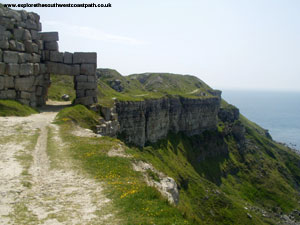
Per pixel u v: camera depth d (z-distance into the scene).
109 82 117.31
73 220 11.90
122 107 68.69
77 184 16.38
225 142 129.50
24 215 12.06
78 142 25.72
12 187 14.99
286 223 81.31
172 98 105.62
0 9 38.41
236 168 119.06
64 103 50.78
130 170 19.81
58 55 43.75
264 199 100.94
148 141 86.69
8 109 35.09
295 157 157.12
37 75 42.41
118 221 11.92
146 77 180.62
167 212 13.19
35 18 42.81
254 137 158.50
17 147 22.52
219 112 160.50
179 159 93.69
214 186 78.81
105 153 22.97
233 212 68.31
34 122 32.47
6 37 37.88
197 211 65.00
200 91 165.38
